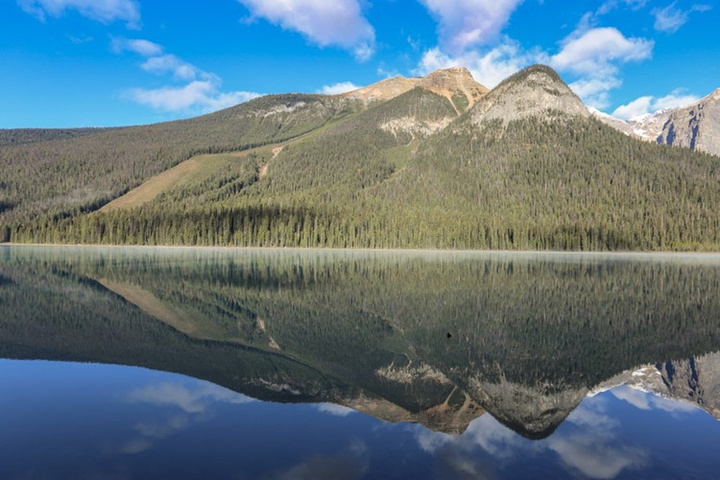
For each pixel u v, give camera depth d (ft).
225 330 131.03
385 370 96.68
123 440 60.08
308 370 95.20
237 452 57.36
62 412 69.51
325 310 163.12
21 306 160.15
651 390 88.07
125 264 339.57
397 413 72.64
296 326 138.21
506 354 111.24
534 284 237.04
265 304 173.99
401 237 600.39
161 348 110.01
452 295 198.70
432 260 414.41
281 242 611.47
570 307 173.27
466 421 70.90
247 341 119.24
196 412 70.59
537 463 57.36
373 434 64.13
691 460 58.90
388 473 53.21
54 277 247.09
